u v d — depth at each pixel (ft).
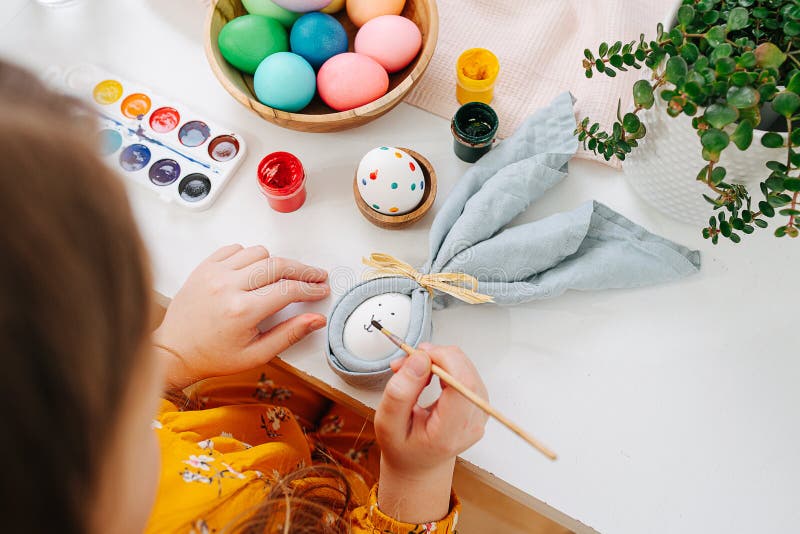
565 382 2.17
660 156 2.03
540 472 2.07
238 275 2.08
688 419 2.12
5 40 2.64
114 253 0.62
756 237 2.30
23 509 0.59
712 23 1.74
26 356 0.55
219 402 2.50
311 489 1.87
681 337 2.21
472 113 2.39
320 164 2.48
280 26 2.39
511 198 2.22
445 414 1.60
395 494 1.83
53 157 0.57
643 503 2.04
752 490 2.04
